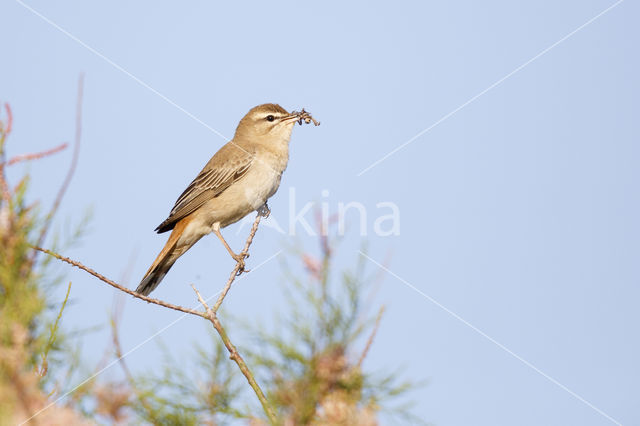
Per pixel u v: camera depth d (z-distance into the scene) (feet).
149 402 15.99
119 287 22.25
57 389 14.56
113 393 14.76
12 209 15.69
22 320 14.66
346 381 15.14
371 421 14.75
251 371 16.57
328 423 14.83
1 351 14.10
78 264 21.65
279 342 15.65
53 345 14.82
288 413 15.19
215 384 16.66
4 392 13.80
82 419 14.26
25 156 15.96
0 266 15.25
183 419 16.10
